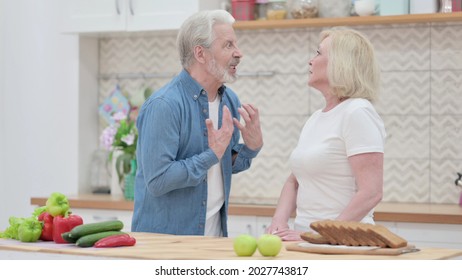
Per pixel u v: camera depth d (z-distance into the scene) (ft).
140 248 13.50
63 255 13.12
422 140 23.70
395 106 23.89
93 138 27.02
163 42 26.58
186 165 16.02
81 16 25.31
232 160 18.07
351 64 15.66
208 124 16.15
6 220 27.35
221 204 17.53
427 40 23.57
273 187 25.13
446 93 23.50
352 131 15.26
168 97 16.35
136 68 26.89
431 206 22.56
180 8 23.89
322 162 15.65
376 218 20.81
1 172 27.32
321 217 15.84
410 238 20.61
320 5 23.58
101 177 26.55
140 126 16.71
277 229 16.25
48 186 26.84
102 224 14.17
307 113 24.84
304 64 24.81
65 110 26.61
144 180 16.74
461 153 23.39
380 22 22.82
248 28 24.27
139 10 24.49
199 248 13.51
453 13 21.89
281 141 25.07
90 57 26.89
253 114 17.35
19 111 27.07
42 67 26.78
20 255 13.29
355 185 15.69
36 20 26.84
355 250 12.72
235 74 17.03
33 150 26.96
